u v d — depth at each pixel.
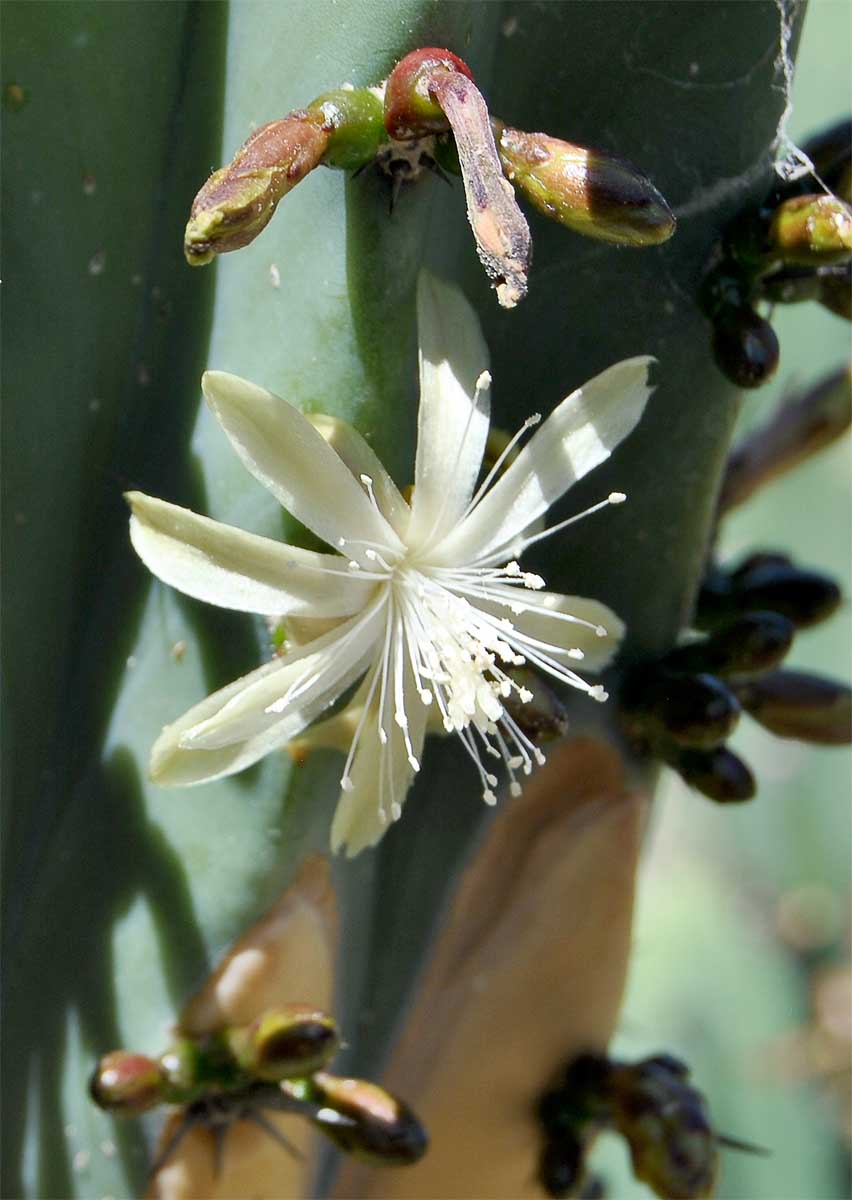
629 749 0.18
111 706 0.17
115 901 0.17
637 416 0.17
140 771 0.17
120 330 0.17
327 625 0.16
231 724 0.16
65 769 0.18
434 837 0.18
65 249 0.17
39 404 0.17
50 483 0.17
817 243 0.17
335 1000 0.18
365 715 0.16
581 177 0.15
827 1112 0.33
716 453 0.18
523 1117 0.19
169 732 0.16
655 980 0.34
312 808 0.17
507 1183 0.19
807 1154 0.32
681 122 0.17
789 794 0.39
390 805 0.17
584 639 0.17
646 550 0.18
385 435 0.16
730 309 0.17
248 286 0.17
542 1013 0.18
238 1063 0.17
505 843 0.18
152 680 0.17
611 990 0.19
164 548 0.16
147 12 0.16
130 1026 0.17
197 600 0.17
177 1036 0.17
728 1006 0.34
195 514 0.16
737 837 0.39
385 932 0.18
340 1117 0.17
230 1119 0.17
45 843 0.18
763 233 0.17
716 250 0.17
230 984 0.17
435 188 0.16
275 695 0.16
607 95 0.17
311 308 0.16
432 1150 0.19
